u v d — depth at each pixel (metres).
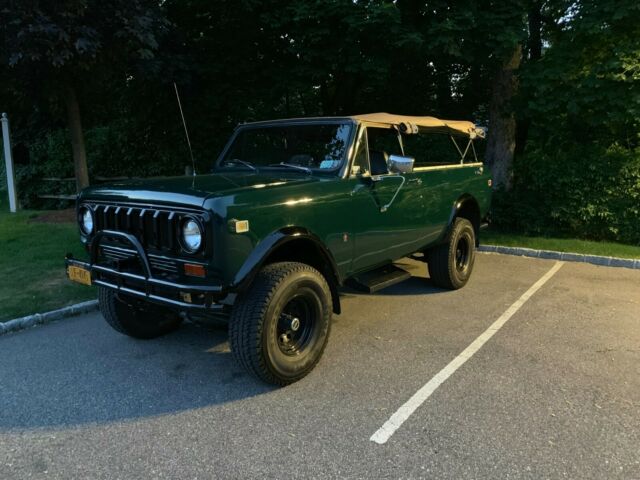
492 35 8.24
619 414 3.18
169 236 3.21
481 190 6.39
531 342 4.39
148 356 4.15
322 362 3.99
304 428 3.05
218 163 4.97
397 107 12.16
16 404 3.36
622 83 7.89
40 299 5.42
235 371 3.86
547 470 2.63
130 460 2.75
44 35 6.31
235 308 3.32
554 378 3.69
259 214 3.27
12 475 2.63
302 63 9.28
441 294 5.87
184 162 11.11
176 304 3.19
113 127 11.93
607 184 8.48
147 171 11.54
